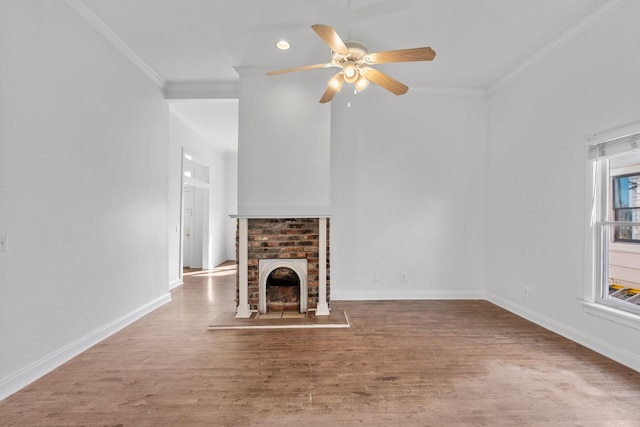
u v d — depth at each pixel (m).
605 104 2.76
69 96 2.71
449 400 2.08
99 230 3.09
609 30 2.73
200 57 3.72
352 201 4.54
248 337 3.18
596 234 2.90
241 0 2.74
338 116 4.53
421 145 4.59
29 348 2.32
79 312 2.82
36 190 2.39
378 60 2.41
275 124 3.87
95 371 2.47
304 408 2.00
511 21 3.00
